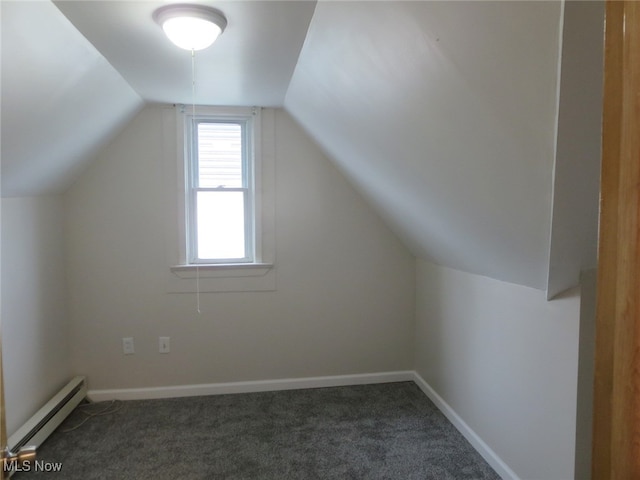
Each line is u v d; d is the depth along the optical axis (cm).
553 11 83
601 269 58
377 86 155
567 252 149
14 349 227
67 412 266
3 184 210
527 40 91
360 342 325
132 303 297
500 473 212
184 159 297
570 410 167
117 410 282
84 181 288
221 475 214
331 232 317
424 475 213
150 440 245
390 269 326
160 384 303
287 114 306
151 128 292
